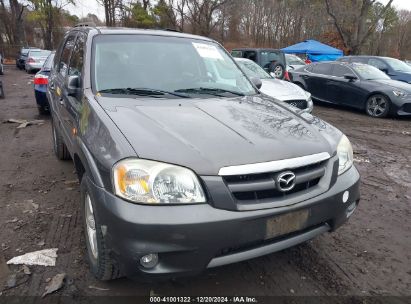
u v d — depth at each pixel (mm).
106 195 2211
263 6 44719
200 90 3457
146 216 2072
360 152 6555
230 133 2500
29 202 3973
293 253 3154
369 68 11180
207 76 3709
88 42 3529
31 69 22906
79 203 3977
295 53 26203
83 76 3271
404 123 9461
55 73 5125
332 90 11172
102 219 2225
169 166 2152
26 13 42344
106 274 2525
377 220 3875
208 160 2203
